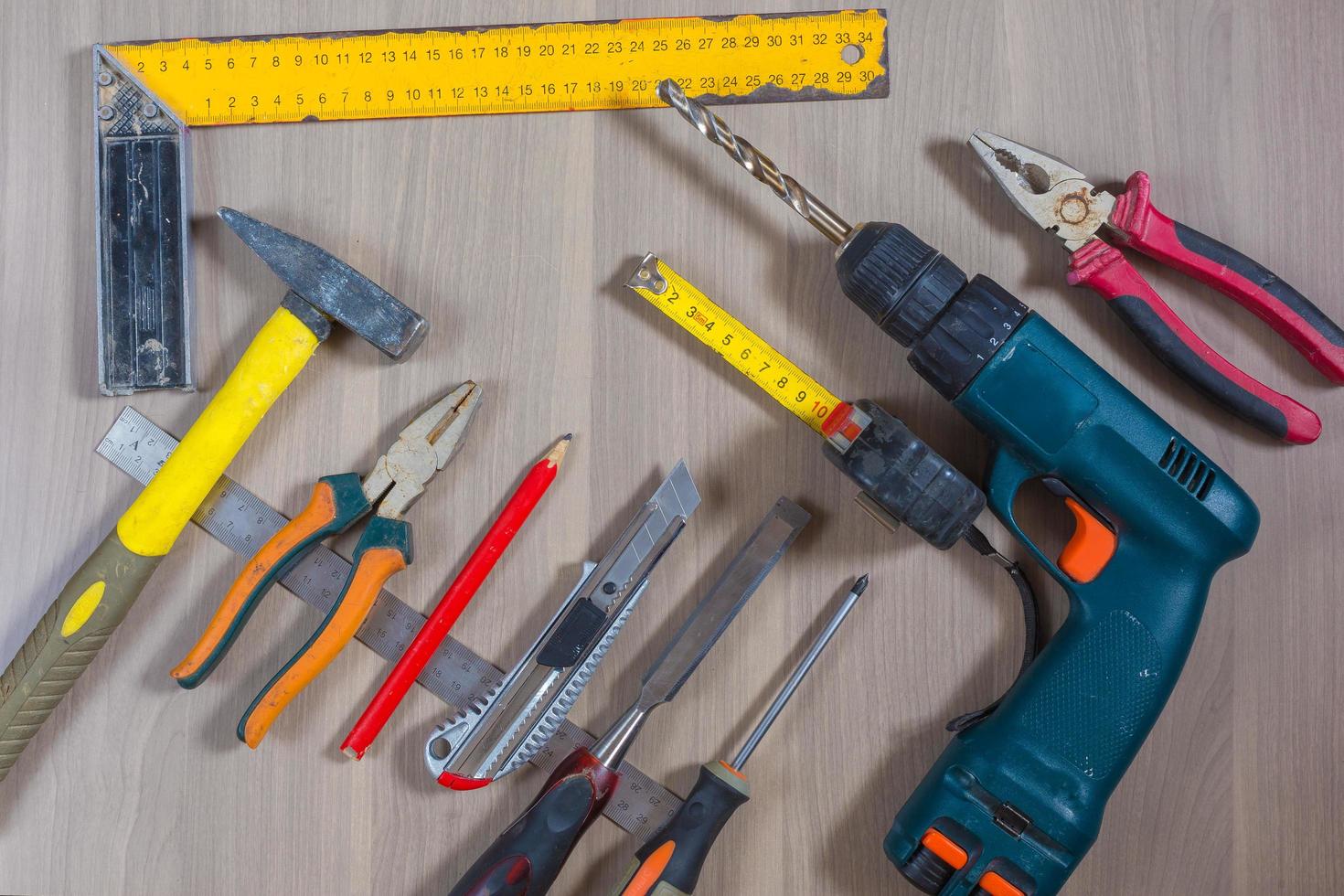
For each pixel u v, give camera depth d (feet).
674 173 4.44
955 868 3.95
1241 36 4.42
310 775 4.43
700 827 4.03
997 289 3.81
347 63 4.43
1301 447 4.37
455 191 4.46
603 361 4.44
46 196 4.49
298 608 4.45
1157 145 4.41
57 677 4.11
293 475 4.45
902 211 4.41
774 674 4.41
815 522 4.41
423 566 4.42
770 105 4.43
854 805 4.38
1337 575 4.36
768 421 4.42
